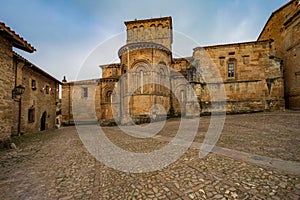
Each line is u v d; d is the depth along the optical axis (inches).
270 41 837.8
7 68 360.5
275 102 759.1
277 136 314.2
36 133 616.7
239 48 871.7
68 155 281.3
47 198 142.5
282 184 141.3
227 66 880.9
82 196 144.5
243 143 284.4
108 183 169.0
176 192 143.3
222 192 137.3
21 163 240.1
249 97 829.2
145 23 1070.4
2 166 227.8
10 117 365.7
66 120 1167.0
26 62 548.4
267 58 823.7
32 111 641.6
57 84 936.9
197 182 157.8
